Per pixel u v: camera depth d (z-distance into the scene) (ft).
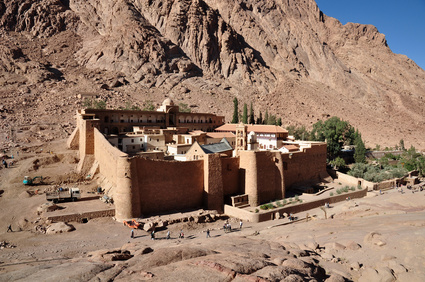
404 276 50.26
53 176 160.04
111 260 63.72
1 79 366.43
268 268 47.83
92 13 553.23
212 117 310.24
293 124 419.54
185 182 142.51
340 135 300.20
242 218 140.46
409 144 412.57
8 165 172.96
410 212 106.11
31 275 54.19
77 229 107.76
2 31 474.90
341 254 63.82
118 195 121.19
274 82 529.04
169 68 457.68
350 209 128.67
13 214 115.03
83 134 179.83
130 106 342.44
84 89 371.15
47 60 437.58
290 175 192.65
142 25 479.41
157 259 54.95
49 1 538.06
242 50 547.08
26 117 283.79
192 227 123.34
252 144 175.63
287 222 130.62
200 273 45.91
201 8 528.22
